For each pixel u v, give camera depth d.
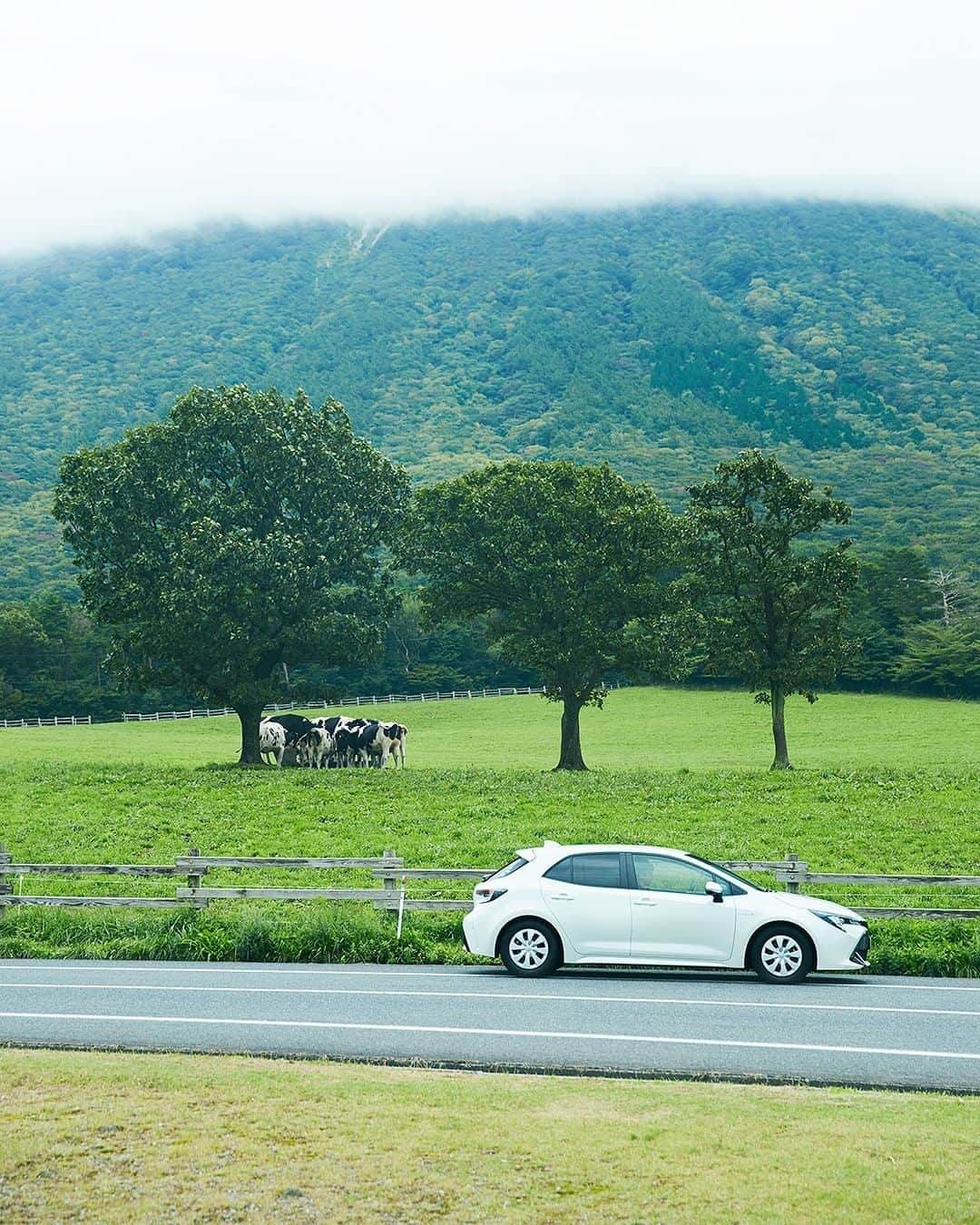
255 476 59.22
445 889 27.19
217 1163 9.85
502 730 92.75
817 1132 10.72
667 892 19.47
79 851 34.75
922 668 107.94
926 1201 9.13
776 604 56.50
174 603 54.44
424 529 59.75
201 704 122.44
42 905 24.58
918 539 165.00
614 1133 10.62
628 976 19.75
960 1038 14.94
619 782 49.59
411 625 127.31
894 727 87.19
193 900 24.25
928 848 34.06
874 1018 16.16
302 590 57.91
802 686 55.88
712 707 102.25
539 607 57.88
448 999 17.39
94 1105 11.30
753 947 19.23
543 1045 14.34
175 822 39.94
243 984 18.86
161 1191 9.30
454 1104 11.48
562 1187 9.41
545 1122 10.91
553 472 60.25
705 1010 16.61
